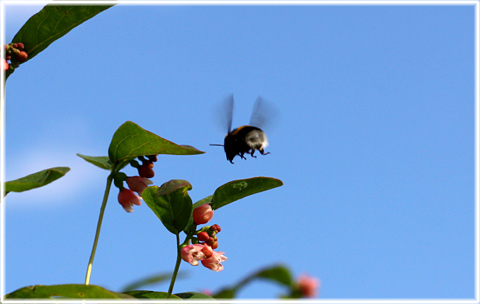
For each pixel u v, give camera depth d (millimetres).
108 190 4230
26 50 4500
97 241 3990
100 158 4289
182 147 4141
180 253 4262
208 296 4039
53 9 4398
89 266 3891
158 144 4133
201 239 4270
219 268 4262
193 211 4367
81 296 3391
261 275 3279
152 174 4340
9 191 3627
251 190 4391
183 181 4250
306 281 3268
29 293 3387
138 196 4328
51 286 3277
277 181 4309
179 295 4098
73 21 4461
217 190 4383
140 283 4207
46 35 4473
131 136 4152
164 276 4238
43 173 3697
